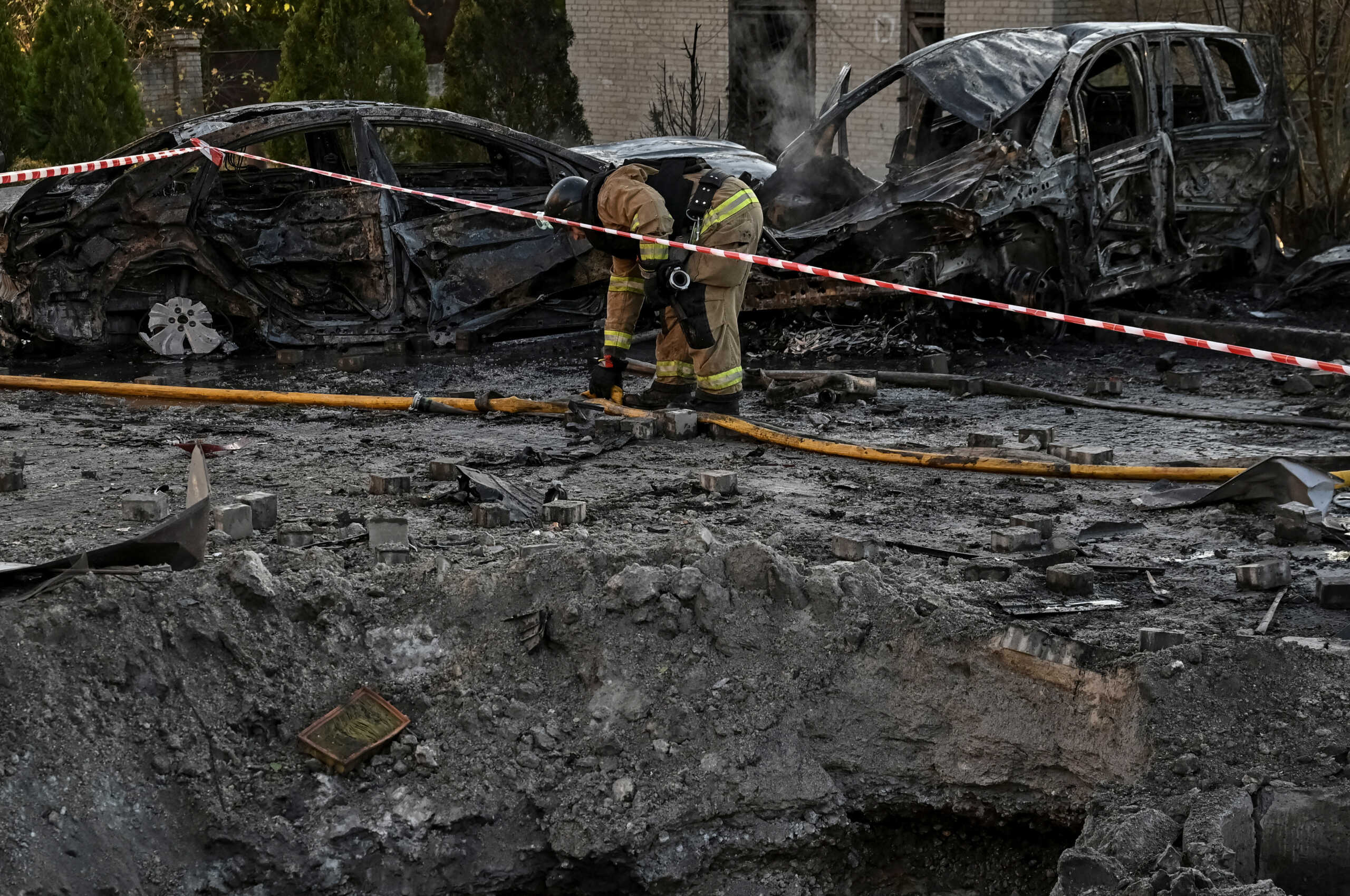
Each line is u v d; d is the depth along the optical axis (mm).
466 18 16141
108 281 8977
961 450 6273
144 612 3840
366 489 5723
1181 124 11156
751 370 8180
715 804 3645
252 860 3477
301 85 15336
